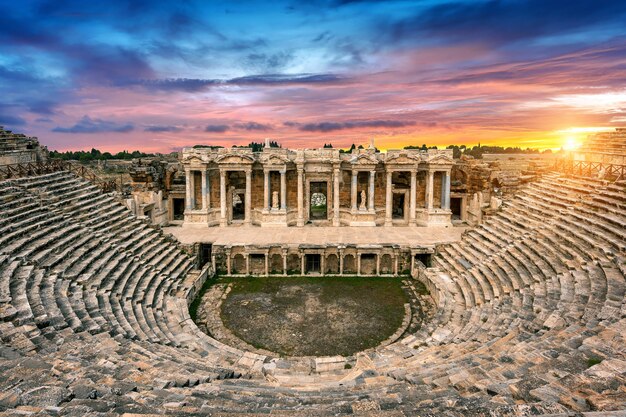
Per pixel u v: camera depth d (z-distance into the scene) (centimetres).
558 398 1089
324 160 5150
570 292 2344
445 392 1265
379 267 4125
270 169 5059
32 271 2395
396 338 2855
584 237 2822
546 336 1852
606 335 1609
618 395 1048
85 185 4088
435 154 5106
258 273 4194
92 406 1079
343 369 2189
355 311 3281
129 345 1973
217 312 3269
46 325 1912
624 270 2305
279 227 5059
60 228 3100
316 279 4006
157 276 3294
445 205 5219
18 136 4144
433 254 4103
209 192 5306
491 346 1898
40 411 1002
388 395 1252
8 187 3231
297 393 1423
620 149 3781
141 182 5516
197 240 4347
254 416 1041
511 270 3028
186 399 1241
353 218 5181
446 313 2902
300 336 2886
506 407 991
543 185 4188
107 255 3073
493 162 5581
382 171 5328
